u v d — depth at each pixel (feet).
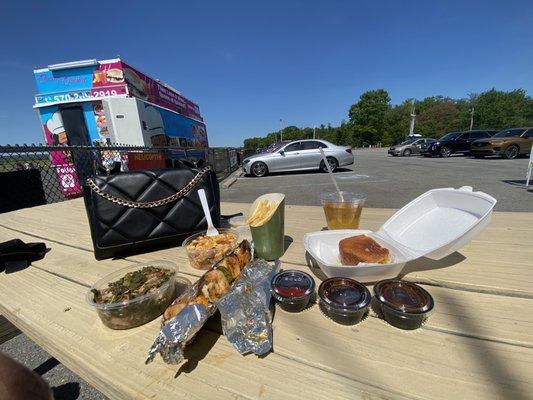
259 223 2.95
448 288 2.42
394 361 1.66
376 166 34.06
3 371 1.03
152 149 12.28
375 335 1.89
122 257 3.64
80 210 7.07
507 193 15.60
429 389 1.47
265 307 2.01
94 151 10.45
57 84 22.06
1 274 3.27
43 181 13.29
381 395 1.45
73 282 3.03
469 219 2.77
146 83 26.89
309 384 1.54
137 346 1.95
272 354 1.77
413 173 26.07
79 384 4.99
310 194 18.42
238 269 2.35
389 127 139.64
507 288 2.37
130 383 1.64
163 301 2.28
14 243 3.61
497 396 1.41
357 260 2.48
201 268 3.10
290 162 29.66
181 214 3.76
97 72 22.09
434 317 2.04
